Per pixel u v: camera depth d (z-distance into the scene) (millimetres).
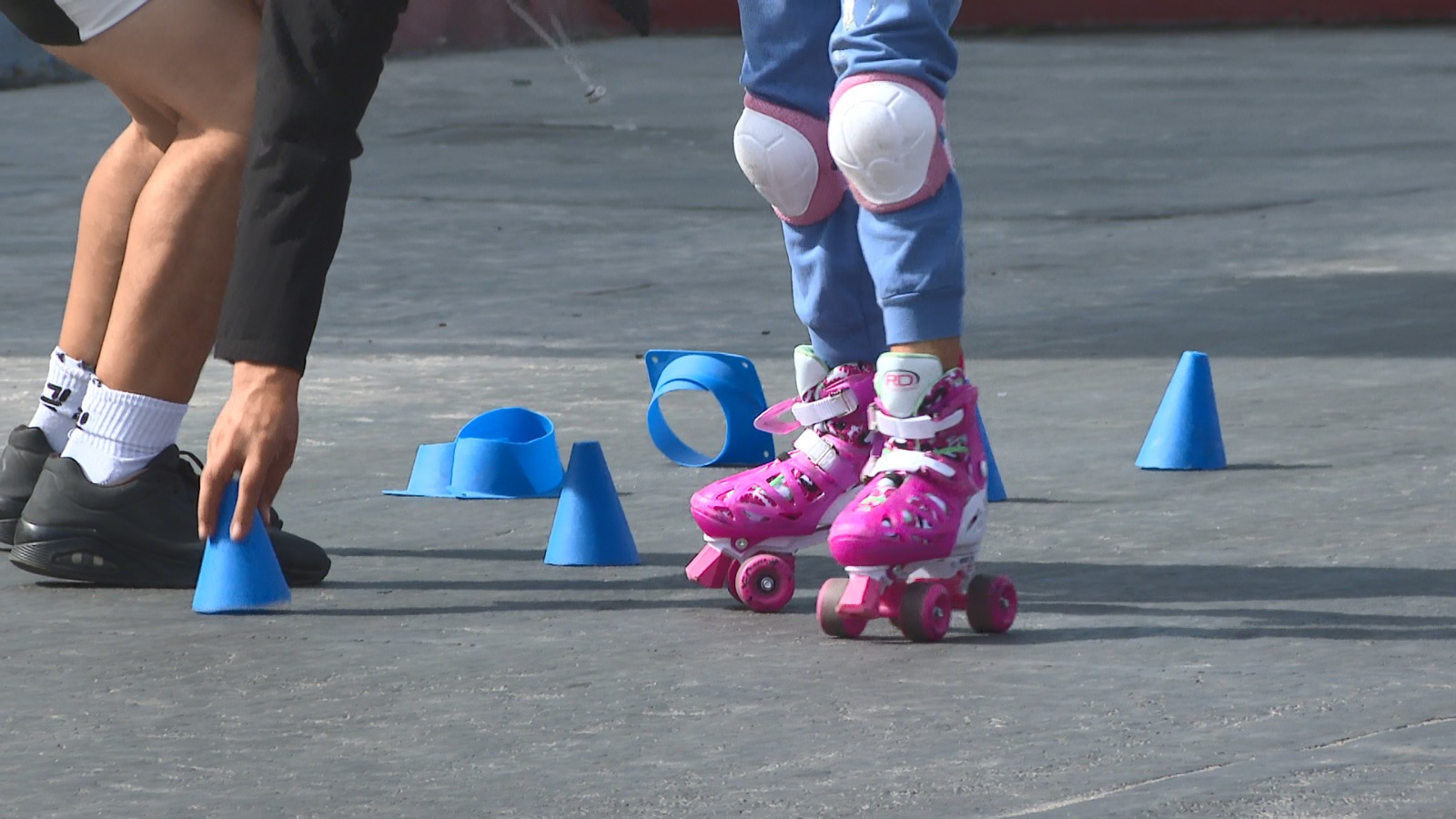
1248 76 56312
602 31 67938
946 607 8625
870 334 9414
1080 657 8266
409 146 38906
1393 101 48125
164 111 10078
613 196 31391
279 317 9031
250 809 6461
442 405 15664
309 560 9945
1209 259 24422
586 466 10555
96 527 9930
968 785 6574
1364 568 9906
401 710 7629
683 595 9719
